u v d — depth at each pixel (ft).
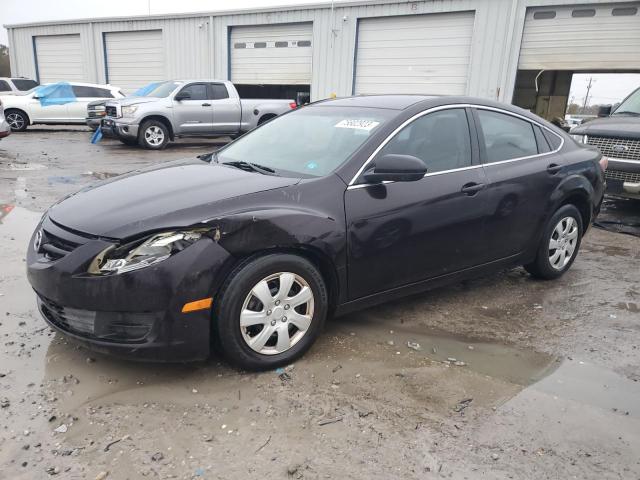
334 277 10.65
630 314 13.53
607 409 9.32
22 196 24.57
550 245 15.19
